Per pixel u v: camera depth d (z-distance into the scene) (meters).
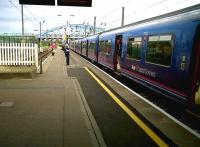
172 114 9.00
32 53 15.96
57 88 11.07
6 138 5.46
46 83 12.22
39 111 7.53
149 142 5.52
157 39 10.29
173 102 9.07
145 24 12.13
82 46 42.41
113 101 9.29
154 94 11.74
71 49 82.06
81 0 11.91
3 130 5.93
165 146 5.32
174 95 8.66
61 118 6.91
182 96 8.12
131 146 5.30
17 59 15.75
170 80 8.97
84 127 6.25
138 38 12.64
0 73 13.05
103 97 9.95
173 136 5.81
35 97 9.29
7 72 13.19
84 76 15.97
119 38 17.45
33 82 12.38
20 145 5.11
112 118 7.20
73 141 5.37
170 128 6.35
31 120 6.69
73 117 7.03
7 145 5.10
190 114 7.68
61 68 19.50
